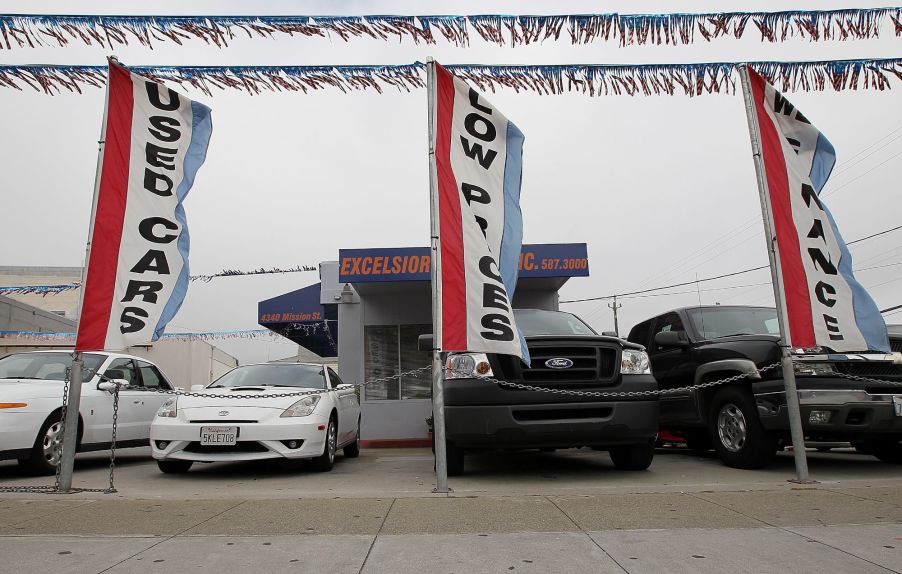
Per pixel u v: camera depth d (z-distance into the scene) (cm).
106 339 528
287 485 614
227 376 841
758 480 604
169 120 574
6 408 641
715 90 611
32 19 522
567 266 1192
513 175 604
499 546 349
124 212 546
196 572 308
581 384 604
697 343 791
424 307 1330
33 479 654
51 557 332
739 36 562
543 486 570
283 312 1875
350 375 1308
